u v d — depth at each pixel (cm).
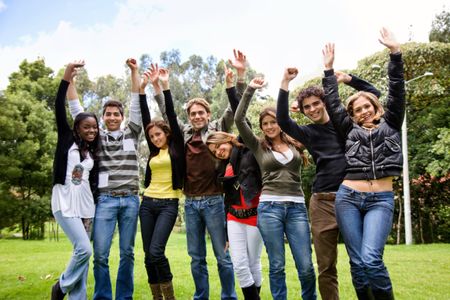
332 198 340
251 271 397
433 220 1772
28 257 920
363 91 356
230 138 394
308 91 352
